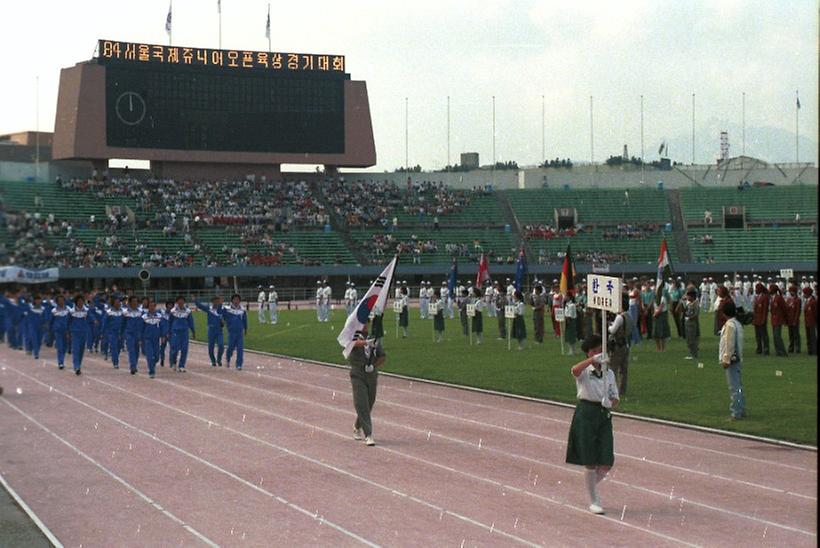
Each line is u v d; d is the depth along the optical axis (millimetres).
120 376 29156
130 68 72625
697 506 12555
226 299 70500
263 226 74500
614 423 19297
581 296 35219
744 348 35531
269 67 77312
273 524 11789
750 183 87625
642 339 39094
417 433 18281
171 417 20453
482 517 12031
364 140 80375
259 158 77500
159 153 73938
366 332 17562
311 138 79000
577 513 12203
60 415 20781
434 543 10898
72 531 11562
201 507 12664
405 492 13406
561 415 20438
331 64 79250
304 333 46969
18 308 40438
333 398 23578
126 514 12344
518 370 28906
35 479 14414
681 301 39219
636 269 78750
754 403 21453
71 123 71438
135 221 64250
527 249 81625
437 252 79562
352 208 82000
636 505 12609
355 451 16453
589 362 12320
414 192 86312
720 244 81438
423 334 45438
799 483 13891
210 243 70375
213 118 75688
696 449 16484
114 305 31781
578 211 85625
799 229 80938
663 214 85312
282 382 27141
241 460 15711
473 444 17078
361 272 75562
